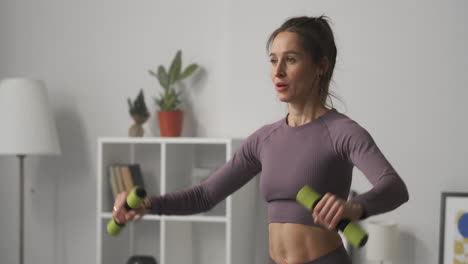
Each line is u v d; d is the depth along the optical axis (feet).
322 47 5.17
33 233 12.34
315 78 5.19
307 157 4.94
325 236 4.94
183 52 11.57
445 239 10.22
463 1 10.32
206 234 11.55
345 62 10.63
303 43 5.07
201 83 11.45
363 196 4.04
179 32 11.60
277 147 5.20
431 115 10.41
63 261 12.19
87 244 12.09
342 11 10.64
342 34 10.64
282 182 5.05
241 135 11.06
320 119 5.06
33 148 10.64
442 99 10.38
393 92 10.51
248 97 11.01
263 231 11.22
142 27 11.78
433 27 10.40
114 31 11.90
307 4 10.77
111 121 11.92
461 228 10.16
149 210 5.40
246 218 10.75
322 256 4.91
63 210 12.18
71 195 12.14
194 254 11.57
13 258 12.38
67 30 12.10
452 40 10.36
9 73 12.34
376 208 4.01
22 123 10.68
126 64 11.84
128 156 11.80
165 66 11.67
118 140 10.66
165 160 10.47
